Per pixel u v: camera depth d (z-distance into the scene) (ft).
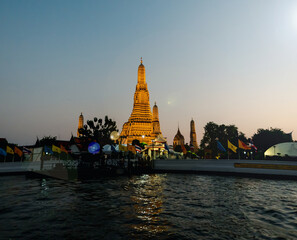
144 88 335.88
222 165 101.30
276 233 26.55
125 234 25.91
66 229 27.66
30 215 34.06
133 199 46.52
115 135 109.19
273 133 200.95
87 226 28.84
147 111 322.75
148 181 78.79
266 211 37.22
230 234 26.11
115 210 37.17
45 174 87.81
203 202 44.04
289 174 84.38
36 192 54.65
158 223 30.14
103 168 98.58
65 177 86.74
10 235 25.57
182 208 38.86
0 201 44.14
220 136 232.53
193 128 416.05
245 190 59.31
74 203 42.50
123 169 99.30
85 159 113.50
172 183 73.31
